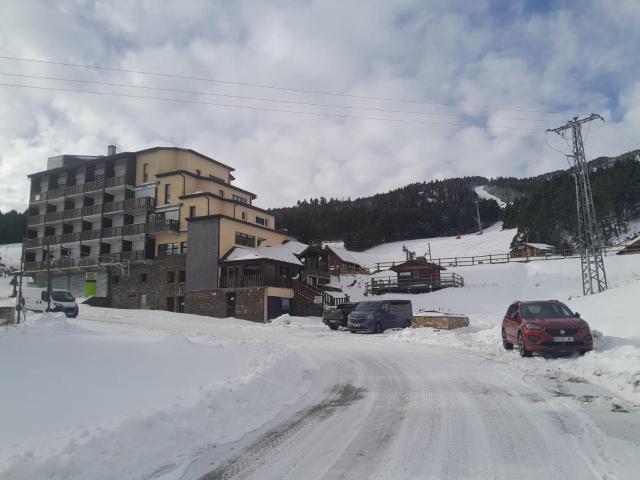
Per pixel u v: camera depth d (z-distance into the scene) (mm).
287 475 5059
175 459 5539
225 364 11430
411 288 51125
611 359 10914
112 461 5051
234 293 40062
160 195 49000
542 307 14602
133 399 7465
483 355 14773
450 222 129875
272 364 11258
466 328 25391
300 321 34375
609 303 20922
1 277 67500
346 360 14477
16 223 105625
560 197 85500
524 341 13266
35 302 27609
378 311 26797
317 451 5852
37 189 58969
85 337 13367
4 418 6125
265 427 7020
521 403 7965
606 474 4754
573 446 5645
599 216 81188
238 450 5926
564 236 81375
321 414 7789
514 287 44969
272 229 48531
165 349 12461
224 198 46875
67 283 54625
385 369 12477
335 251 69625
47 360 9672
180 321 32719
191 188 48875
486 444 5855
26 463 4441
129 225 48781
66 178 56812
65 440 5305
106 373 9117
